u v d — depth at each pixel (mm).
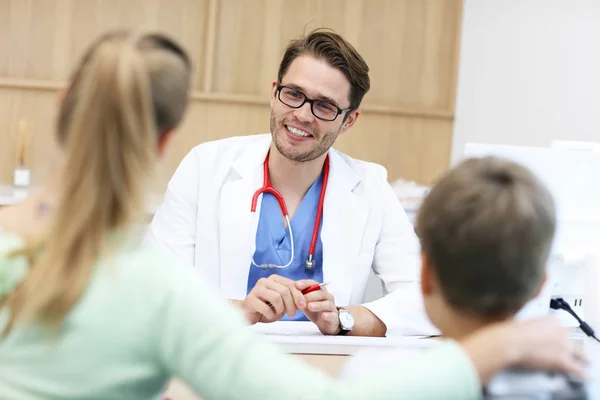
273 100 1870
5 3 3301
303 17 3521
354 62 1826
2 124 3299
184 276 809
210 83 3451
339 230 1941
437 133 3656
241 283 1877
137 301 780
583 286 1729
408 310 1708
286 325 1635
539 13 3582
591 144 1807
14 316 775
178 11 3434
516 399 814
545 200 812
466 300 830
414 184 3490
